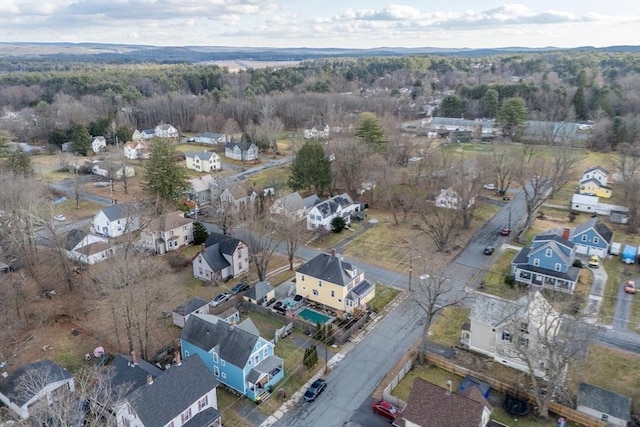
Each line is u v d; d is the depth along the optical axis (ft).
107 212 236.84
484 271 194.80
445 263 202.18
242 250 195.83
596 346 144.05
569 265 181.98
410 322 159.94
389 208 272.92
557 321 121.90
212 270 187.21
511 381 129.90
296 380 132.36
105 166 336.70
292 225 201.87
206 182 295.07
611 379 129.80
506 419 116.16
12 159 302.04
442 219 248.11
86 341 150.61
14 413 115.24
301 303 172.14
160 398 108.99
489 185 305.73
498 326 137.39
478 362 138.92
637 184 242.58
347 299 164.14
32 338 151.84
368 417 118.32
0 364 136.15
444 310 166.40
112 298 152.56
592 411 114.83
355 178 291.17
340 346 147.54
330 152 319.88
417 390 111.24
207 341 133.59
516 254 209.36
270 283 187.73
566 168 257.75
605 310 163.32
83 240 205.67
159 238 215.51
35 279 185.47
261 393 126.11
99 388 107.96
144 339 148.66
